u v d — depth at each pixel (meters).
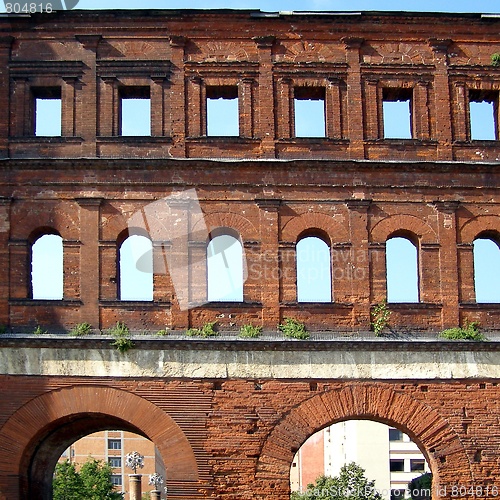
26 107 39.38
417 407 37.12
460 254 38.94
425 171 39.31
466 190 39.38
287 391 36.84
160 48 40.06
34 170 38.53
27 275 37.88
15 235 38.03
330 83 40.03
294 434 36.62
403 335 37.88
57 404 36.44
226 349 36.94
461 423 37.12
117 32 40.06
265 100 39.66
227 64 39.91
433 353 37.53
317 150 39.41
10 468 36.06
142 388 36.59
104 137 39.03
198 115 39.47
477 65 40.66
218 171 38.78
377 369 37.19
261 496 36.19
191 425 36.44
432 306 38.28
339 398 36.91
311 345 37.06
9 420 36.31
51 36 40.00
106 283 37.75
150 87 39.69
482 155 39.91
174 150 39.06
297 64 40.03
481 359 37.66
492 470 36.91
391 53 40.53
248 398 36.72
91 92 39.50
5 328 37.22
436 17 40.72
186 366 36.78
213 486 36.12
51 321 37.41
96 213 38.22
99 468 92.00
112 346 36.75
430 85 40.44
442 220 39.09
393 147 39.66
